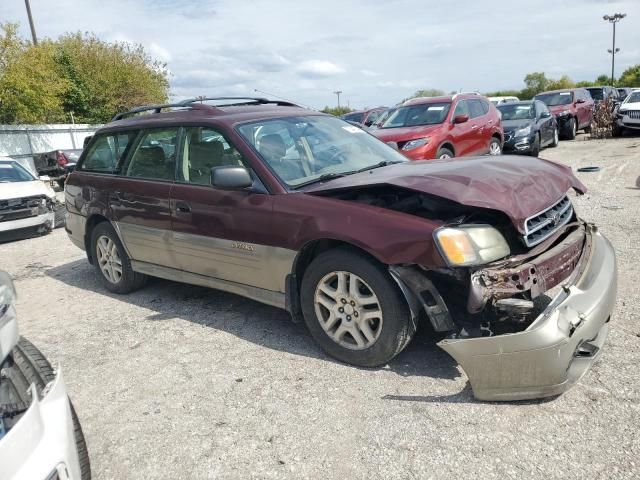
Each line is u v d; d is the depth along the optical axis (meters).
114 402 3.34
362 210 3.26
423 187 3.09
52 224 9.55
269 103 5.20
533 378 2.70
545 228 3.25
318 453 2.67
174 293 5.32
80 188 5.49
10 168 10.16
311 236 3.42
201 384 3.45
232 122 4.12
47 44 23.31
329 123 4.67
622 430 2.59
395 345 3.23
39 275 6.65
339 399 3.11
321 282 3.48
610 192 8.09
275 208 3.62
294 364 3.58
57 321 4.87
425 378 3.23
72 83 29.98
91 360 3.96
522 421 2.74
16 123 23.41
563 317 2.70
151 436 2.95
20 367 2.53
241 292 4.06
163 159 4.60
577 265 3.31
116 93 32.50
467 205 2.91
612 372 3.09
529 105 14.48
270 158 3.89
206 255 4.19
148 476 2.63
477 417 2.80
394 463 2.54
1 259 7.82
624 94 27.66
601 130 17.62
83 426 3.11
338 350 3.50
